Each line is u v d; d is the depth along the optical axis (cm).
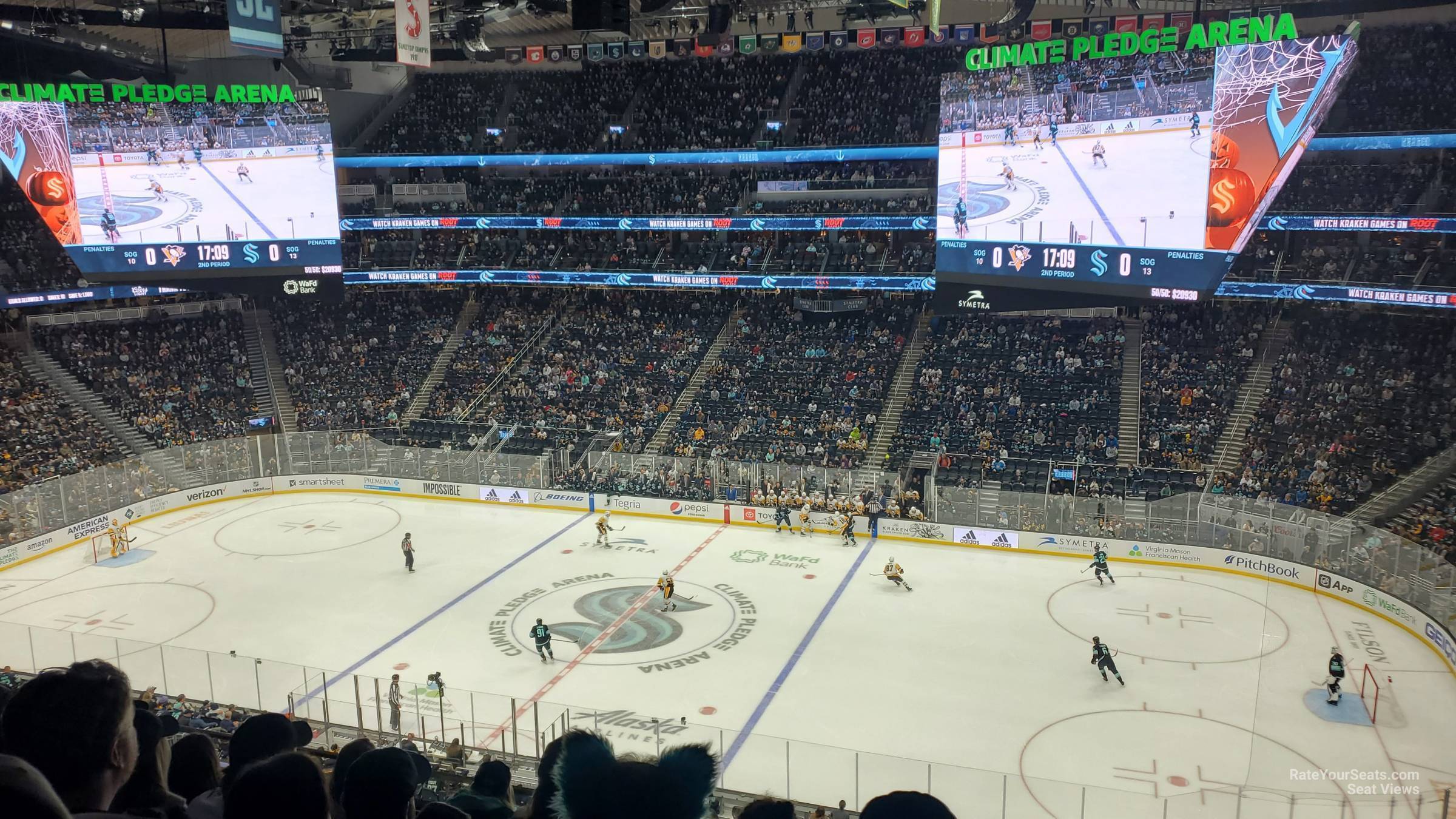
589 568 3884
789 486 4425
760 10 4969
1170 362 4700
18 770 248
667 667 2952
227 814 359
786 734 2522
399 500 4938
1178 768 2325
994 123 3641
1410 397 4059
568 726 2350
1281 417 4234
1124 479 4234
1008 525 4053
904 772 2139
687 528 4425
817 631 3228
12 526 3928
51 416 4756
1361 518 3678
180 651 2617
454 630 3241
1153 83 3266
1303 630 3161
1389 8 4056
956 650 3061
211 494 4834
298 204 4703
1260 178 3083
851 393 4975
